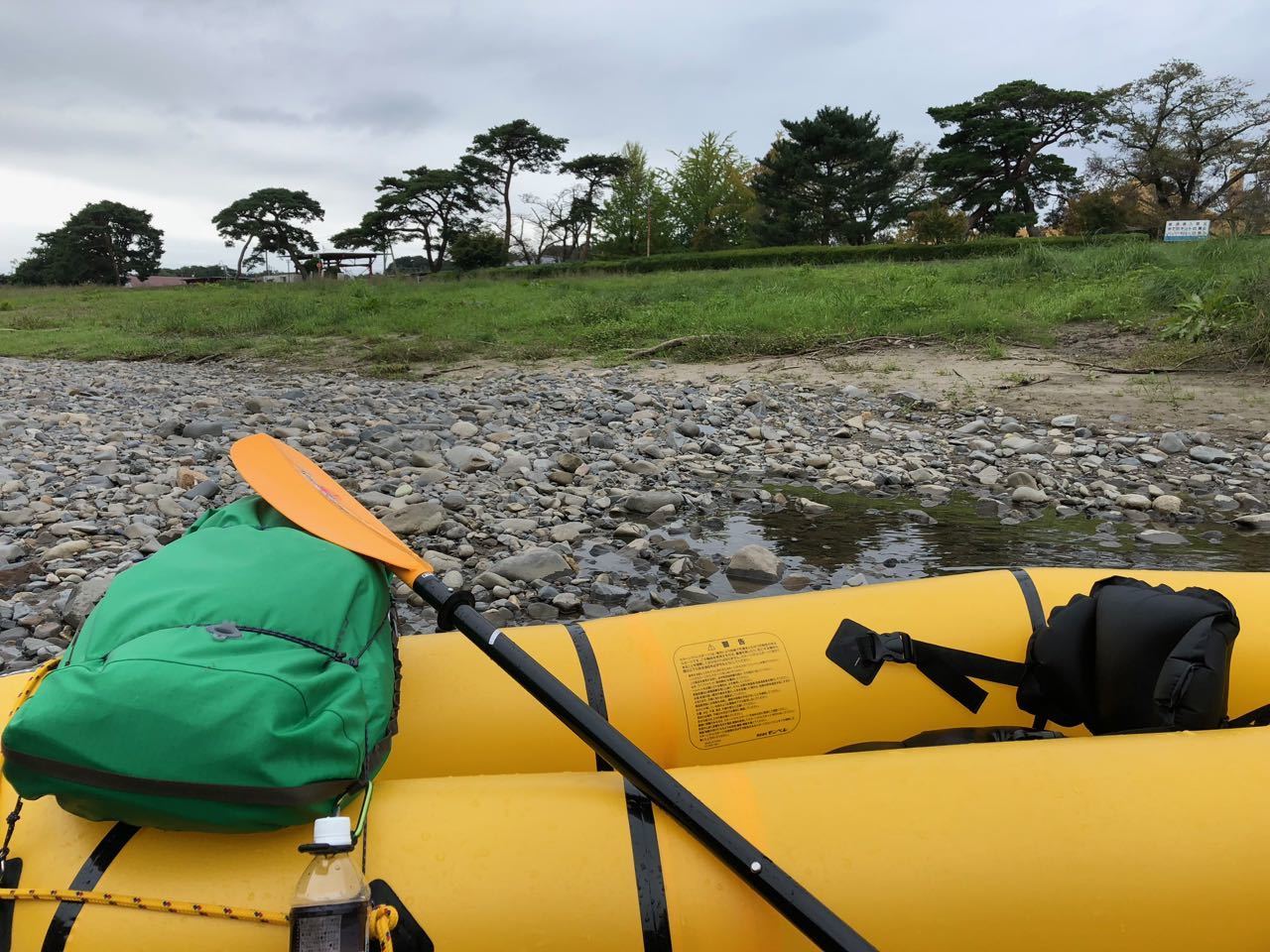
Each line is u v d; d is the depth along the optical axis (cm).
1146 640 218
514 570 467
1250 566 477
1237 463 666
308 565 182
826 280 1722
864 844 173
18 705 174
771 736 244
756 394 905
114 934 152
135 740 147
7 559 479
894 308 1270
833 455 710
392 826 169
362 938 142
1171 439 700
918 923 169
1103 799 180
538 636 248
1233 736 196
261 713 150
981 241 2941
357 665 173
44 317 2208
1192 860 175
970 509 587
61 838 164
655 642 248
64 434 779
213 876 156
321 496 227
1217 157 5222
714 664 244
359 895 143
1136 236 2095
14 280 10519
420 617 427
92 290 3684
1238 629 214
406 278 3625
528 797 176
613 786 179
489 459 675
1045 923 170
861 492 629
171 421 789
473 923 160
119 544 500
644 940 163
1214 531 540
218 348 1455
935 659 249
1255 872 176
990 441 734
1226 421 759
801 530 547
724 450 720
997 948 170
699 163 5859
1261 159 5050
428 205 7469
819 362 1073
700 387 979
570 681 238
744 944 164
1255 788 184
